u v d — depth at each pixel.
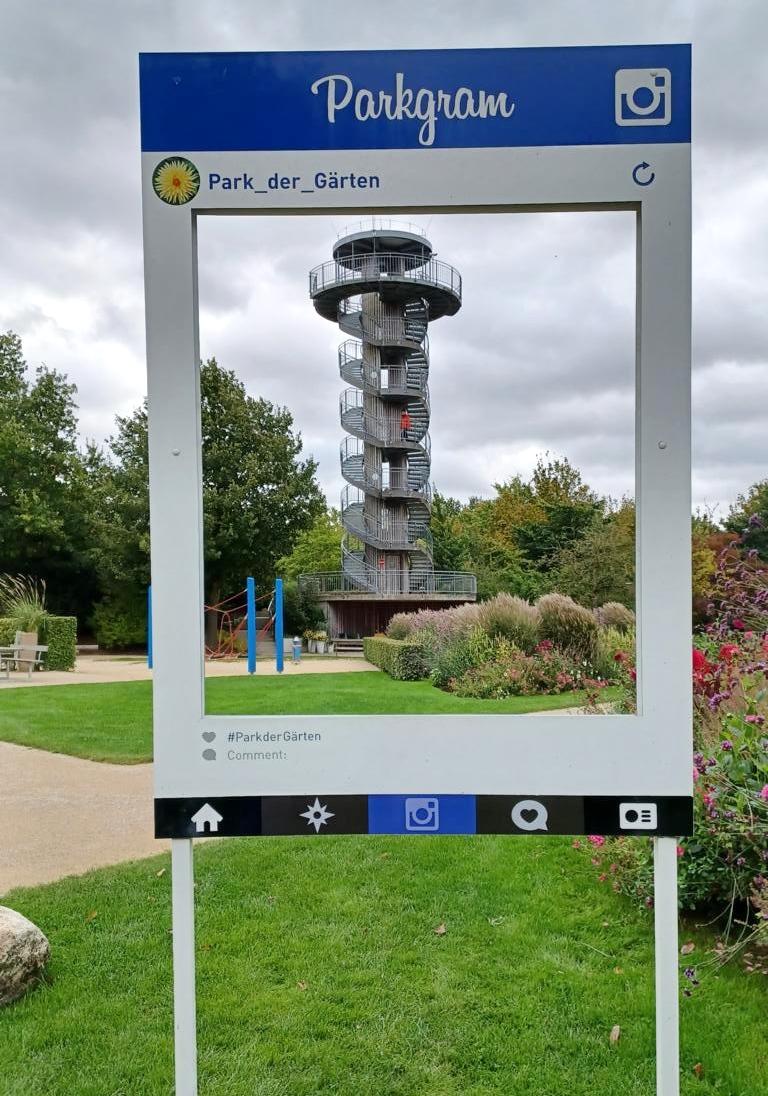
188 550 2.04
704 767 3.14
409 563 17.55
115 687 11.27
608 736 2.04
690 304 1.99
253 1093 2.32
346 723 2.07
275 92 2.02
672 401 2.00
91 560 25.02
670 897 2.05
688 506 2.01
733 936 3.17
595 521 11.34
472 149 2.02
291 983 2.90
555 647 8.85
